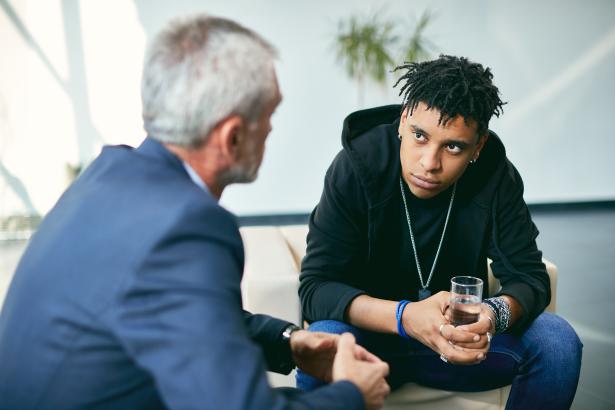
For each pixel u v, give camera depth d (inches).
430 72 46.9
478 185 54.9
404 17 186.4
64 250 28.3
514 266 54.8
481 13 190.7
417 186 50.1
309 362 42.5
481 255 57.4
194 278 26.5
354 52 183.2
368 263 57.0
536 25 194.5
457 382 54.6
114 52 172.6
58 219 30.6
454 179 49.5
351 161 53.5
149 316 26.0
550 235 173.0
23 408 28.2
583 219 194.1
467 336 44.6
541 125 203.6
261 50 32.0
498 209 54.9
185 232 27.1
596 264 142.6
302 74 185.8
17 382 28.3
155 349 25.9
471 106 44.5
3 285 130.0
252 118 32.1
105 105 175.2
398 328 48.7
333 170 56.6
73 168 175.0
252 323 44.3
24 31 166.1
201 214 28.0
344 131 55.5
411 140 48.5
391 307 49.4
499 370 53.9
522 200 56.9
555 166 207.9
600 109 205.3
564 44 197.9
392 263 58.0
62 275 27.7
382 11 184.7
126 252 26.8
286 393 41.6
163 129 31.3
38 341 27.7
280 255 66.3
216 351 25.7
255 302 59.1
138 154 32.0
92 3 168.1
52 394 27.6
